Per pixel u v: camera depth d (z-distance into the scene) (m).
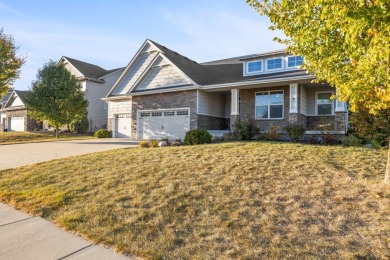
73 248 3.82
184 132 17.56
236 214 4.73
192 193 5.77
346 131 13.47
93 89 27.92
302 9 4.77
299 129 13.34
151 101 19.14
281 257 3.40
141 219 4.71
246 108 17.25
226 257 3.44
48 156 11.41
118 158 9.56
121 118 22.69
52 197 5.93
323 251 3.51
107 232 4.26
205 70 20.52
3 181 7.38
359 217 4.41
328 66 5.18
